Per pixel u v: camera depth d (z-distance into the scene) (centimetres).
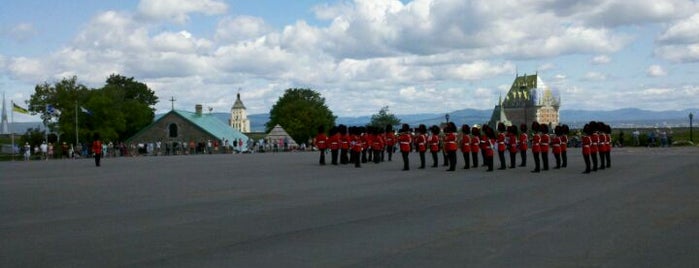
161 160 6394
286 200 2256
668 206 1967
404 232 1524
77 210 2017
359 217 1795
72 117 11488
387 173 3738
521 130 4409
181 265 1177
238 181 3170
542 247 1319
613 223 1633
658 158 5231
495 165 4666
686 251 1266
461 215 1812
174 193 2553
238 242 1412
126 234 1530
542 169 4009
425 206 2042
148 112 14100
